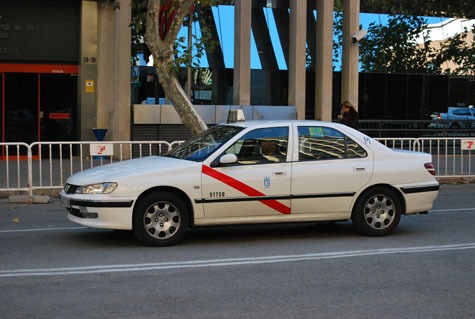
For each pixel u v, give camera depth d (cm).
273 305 575
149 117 1853
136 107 1844
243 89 1939
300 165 861
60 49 2011
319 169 867
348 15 2052
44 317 539
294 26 1983
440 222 1030
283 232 945
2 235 909
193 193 819
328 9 2002
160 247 821
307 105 2212
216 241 870
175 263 736
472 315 550
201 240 877
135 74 2017
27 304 575
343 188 876
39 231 941
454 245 847
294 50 1983
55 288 629
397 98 2317
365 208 894
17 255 777
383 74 2295
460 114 2391
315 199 864
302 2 1972
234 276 679
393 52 2317
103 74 2016
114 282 652
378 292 619
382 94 2298
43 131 2011
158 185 808
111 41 2012
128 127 1845
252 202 838
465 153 1662
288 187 852
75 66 2031
